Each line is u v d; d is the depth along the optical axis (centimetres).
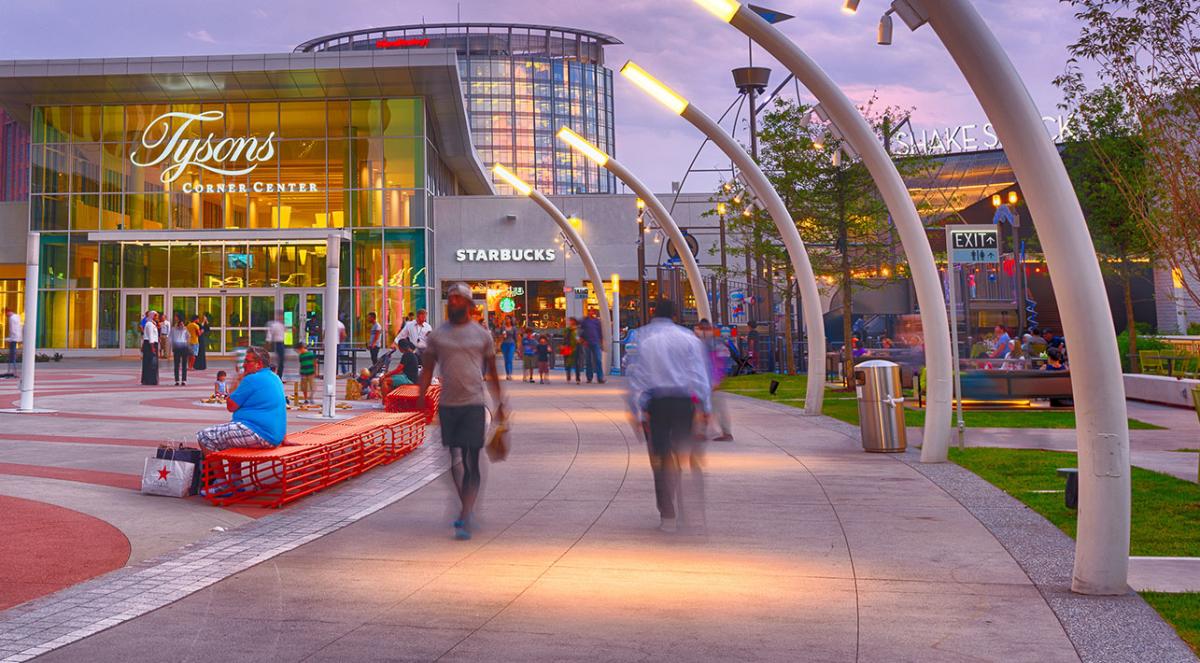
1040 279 3725
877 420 1267
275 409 943
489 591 594
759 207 3052
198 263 4459
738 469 1116
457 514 843
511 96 17650
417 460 1258
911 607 553
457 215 4753
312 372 2131
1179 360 2584
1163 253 1238
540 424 1659
